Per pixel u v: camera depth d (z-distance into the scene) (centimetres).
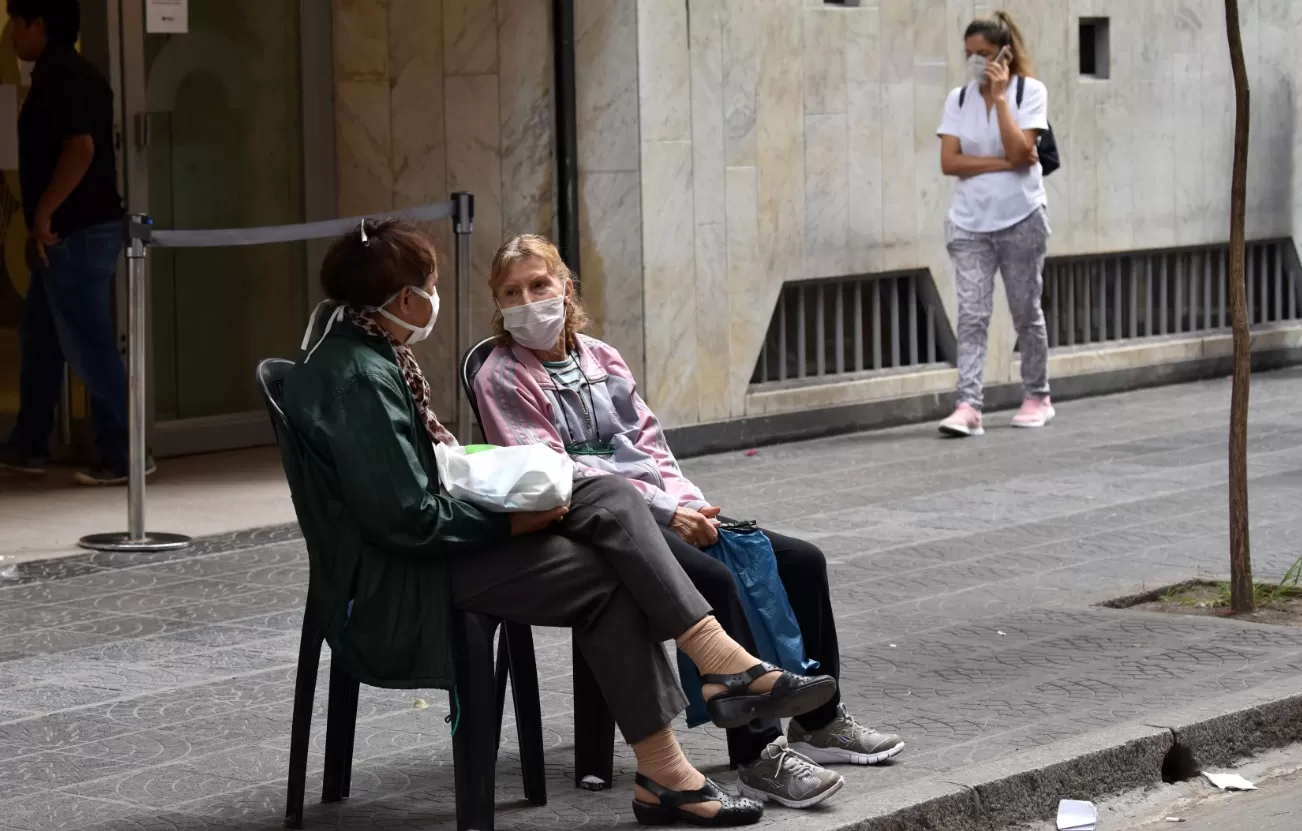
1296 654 791
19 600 930
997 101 1453
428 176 1383
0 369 1333
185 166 1334
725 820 586
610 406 662
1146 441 1450
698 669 591
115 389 1228
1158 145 1809
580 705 636
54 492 1212
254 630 867
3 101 1303
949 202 1595
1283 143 1964
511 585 570
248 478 1269
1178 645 812
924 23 1559
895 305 1579
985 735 682
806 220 1478
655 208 1362
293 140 1389
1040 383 1542
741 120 1420
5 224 1320
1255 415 1603
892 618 879
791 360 1512
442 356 1389
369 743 691
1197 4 1838
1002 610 892
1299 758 710
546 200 1353
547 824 599
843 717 656
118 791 631
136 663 809
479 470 574
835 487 1259
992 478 1284
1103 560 1005
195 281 1352
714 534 629
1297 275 1998
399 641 568
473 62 1362
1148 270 1838
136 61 1282
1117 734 673
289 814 593
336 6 1387
